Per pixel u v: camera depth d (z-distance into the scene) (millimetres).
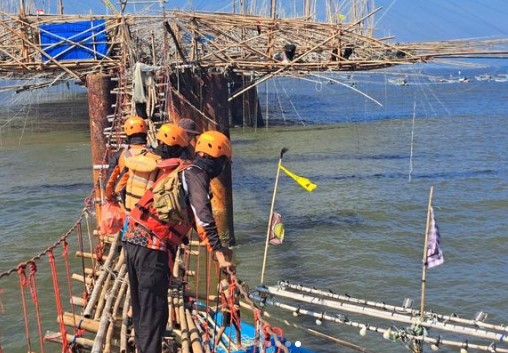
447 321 8344
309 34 19156
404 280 13453
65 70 18078
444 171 26422
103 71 18234
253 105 43000
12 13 20953
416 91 96562
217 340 7336
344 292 12781
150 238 5324
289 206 20094
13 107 61750
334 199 21016
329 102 72250
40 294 12531
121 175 5734
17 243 16219
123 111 15961
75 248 15477
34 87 32562
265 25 18562
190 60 17141
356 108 62906
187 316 6988
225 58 17781
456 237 16672
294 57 19562
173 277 7746
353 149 33219
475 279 13484
